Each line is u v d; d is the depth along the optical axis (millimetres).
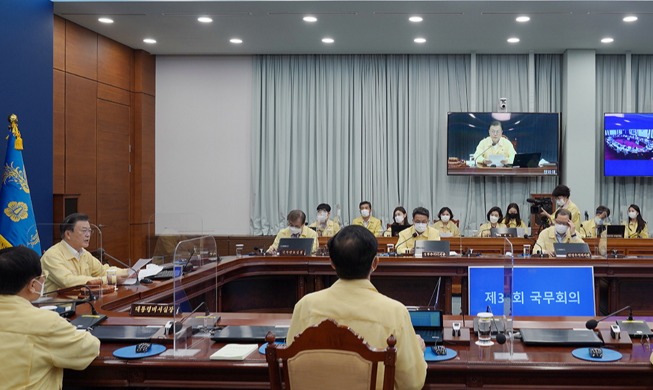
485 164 8289
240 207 8734
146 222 8477
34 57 5250
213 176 8734
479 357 2119
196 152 8742
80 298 3344
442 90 8492
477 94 8500
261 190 8648
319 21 6801
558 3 6082
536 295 3635
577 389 2053
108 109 7742
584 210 8188
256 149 8617
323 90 8570
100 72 7547
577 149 8195
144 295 3615
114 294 3498
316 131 8594
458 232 7145
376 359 1628
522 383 2070
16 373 1910
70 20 6867
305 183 8602
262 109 8617
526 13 6434
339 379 1655
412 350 1778
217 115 8719
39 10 5328
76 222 3887
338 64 8562
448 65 8492
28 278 2010
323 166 8562
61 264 3746
